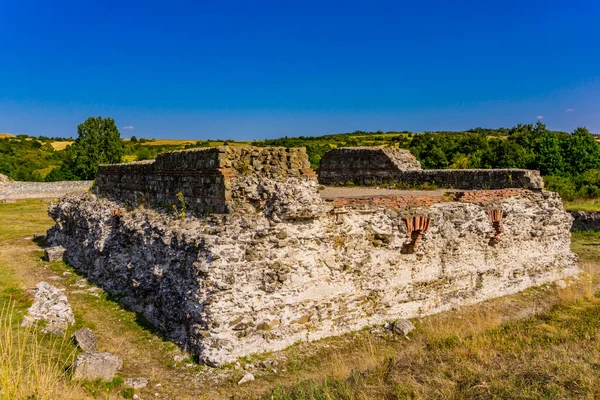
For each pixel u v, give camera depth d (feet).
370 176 67.97
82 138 218.59
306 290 35.76
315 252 36.35
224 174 34.37
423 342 36.22
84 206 63.62
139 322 38.63
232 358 31.58
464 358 29.84
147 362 31.76
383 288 40.45
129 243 47.37
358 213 38.99
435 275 44.29
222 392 28.04
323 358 33.30
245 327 32.73
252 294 33.24
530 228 53.11
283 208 34.47
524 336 35.17
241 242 33.09
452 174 59.82
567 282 55.01
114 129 223.51
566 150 149.07
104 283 48.52
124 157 243.40
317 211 35.81
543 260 54.49
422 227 42.34
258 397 27.37
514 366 27.20
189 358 31.83
